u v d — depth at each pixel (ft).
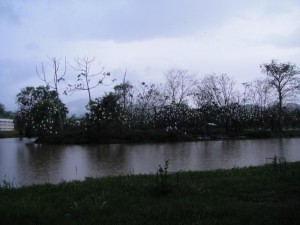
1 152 86.94
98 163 61.72
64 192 26.55
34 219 19.12
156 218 19.25
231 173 35.55
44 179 44.75
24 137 204.13
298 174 32.55
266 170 36.37
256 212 20.01
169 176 33.55
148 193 25.27
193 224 18.11
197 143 115.34
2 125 282.77
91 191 26.20
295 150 84.99
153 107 153.48
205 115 156.87
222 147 96.32
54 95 152.25
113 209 20.95
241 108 167.73
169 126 138.51
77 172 50.98
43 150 92.89
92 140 119.85
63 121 145.48
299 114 185.88
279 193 25.86
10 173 50.70
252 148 91.86
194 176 33.81
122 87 156.46
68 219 19.22
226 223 18.38
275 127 175.01
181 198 23.73
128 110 141.08
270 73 177.37
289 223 18.15
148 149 91.81
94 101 124.98
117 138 122.31
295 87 176.24
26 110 172.14
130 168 54.49
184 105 166.61
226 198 24.08
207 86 206.90
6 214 19.75
